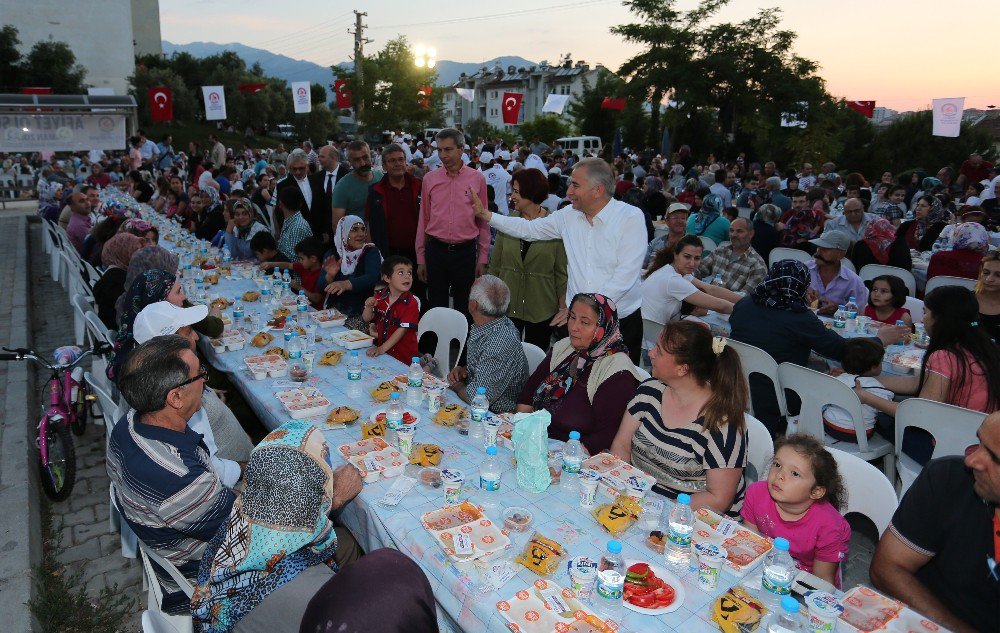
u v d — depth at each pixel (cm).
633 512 215
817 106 3053
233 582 168
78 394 429
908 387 358
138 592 304
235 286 572
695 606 175
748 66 3067
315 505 173
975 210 810
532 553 191
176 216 1070
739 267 570
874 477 237
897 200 1027
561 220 395
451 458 256
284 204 623
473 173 514
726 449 237
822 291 539
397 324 400
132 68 3362
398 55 3678
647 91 3186
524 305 491
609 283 365
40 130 1560
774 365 370
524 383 340
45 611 281
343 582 137
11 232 1251
